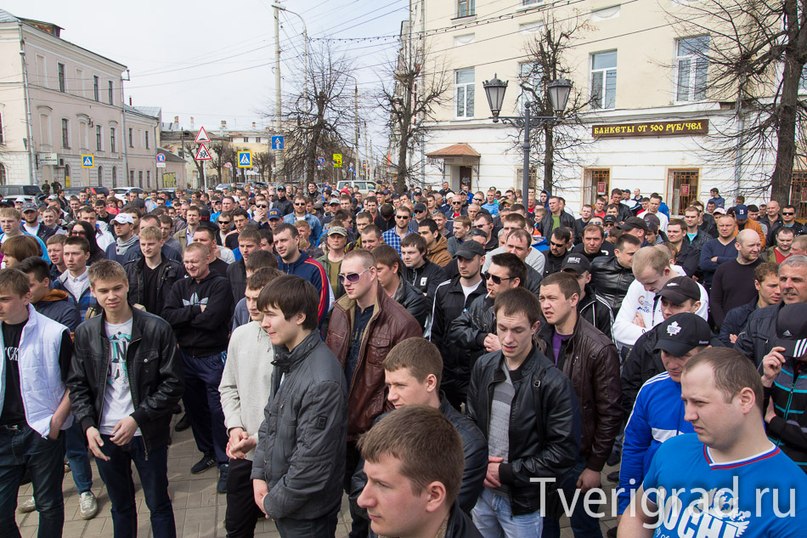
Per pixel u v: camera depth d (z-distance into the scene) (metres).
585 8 21.69
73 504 4.62
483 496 3.19
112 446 3.62
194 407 5.16
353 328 3.83
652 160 20.45
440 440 1.71
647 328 4.61
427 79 26.64
